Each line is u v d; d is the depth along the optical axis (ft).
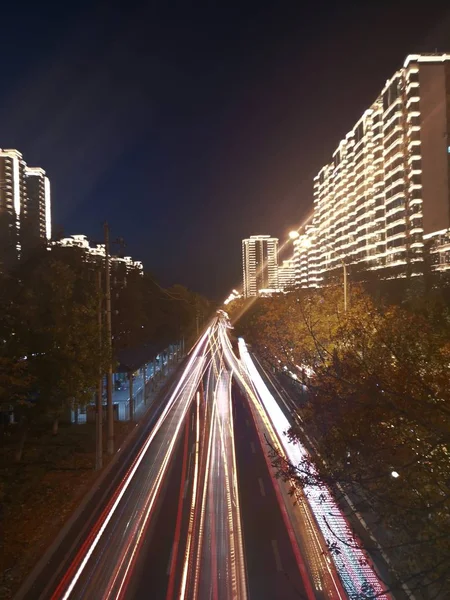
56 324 70.23
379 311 78.02
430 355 30.37
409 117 286.05
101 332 79.56
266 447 88.89
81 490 69.46
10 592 44.42
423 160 283.59
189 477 74.84
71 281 74.02
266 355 42.91
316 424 32.09
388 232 316.19
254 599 42.50
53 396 75.20
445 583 23.02
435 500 24.09
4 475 71.97
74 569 48.62
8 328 69.00
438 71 284.00
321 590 43.39
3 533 56.18
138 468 79.71
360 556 47.14
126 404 118.11
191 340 319.47
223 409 122.83
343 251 399.44
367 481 25.58
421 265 191.72
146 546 53.11
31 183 533.55
